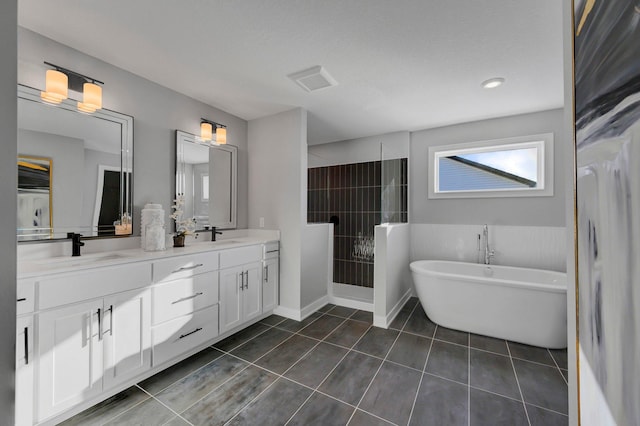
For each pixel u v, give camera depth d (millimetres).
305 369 2059
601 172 638
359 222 4203
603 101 625
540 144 3100
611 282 594
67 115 1890
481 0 1463
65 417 1540
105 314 1668
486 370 2051
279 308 3146
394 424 1538
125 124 2191
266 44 1869
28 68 1725
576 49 781
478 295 2607
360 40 1817
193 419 1565
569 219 917
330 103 2840
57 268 1491
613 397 589
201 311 2250
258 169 3291
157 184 2430
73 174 1914
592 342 700
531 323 2406
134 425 1516
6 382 388
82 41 1840
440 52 1939
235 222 3189
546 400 1730
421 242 3758
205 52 1965
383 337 2594
